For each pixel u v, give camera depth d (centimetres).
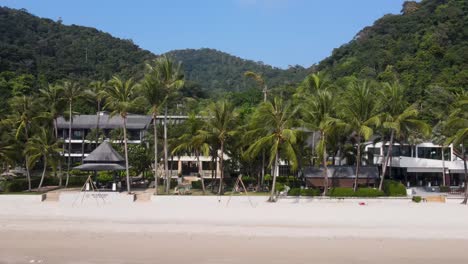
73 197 4925
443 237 3111
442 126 5906
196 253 2662
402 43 10925
